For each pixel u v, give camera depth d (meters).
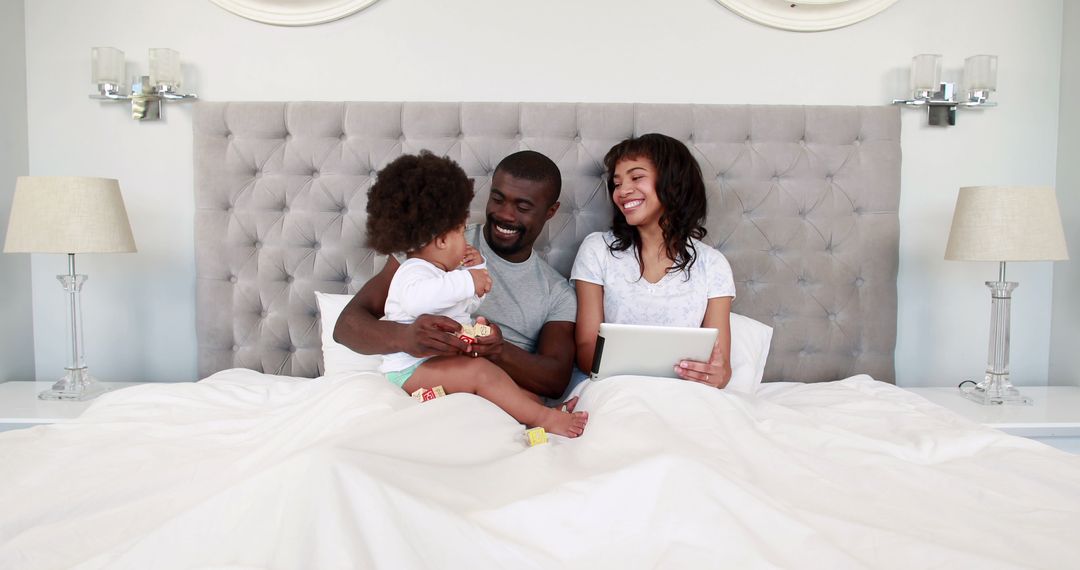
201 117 2.30
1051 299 2.51
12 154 2.36
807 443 1.47
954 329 2.50
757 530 1.00
